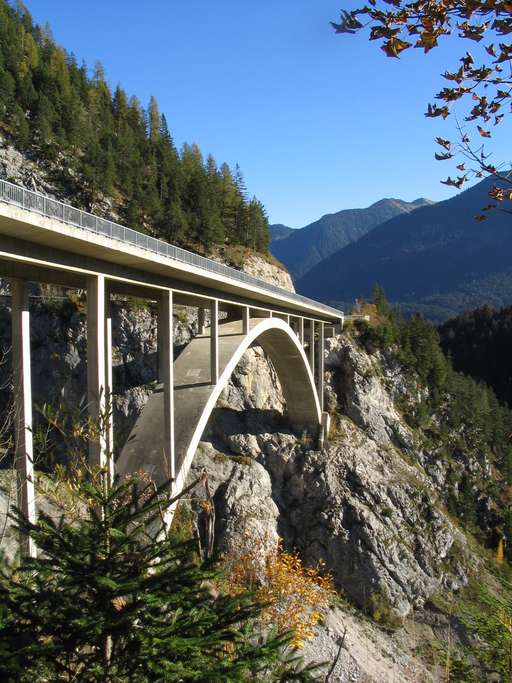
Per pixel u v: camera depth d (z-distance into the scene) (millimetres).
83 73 89125
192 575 5746
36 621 5223
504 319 103250
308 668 6504
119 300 54188
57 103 69375
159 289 25344
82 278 21078
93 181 63219
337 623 36188
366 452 55781
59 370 50438
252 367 59000
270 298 38156
